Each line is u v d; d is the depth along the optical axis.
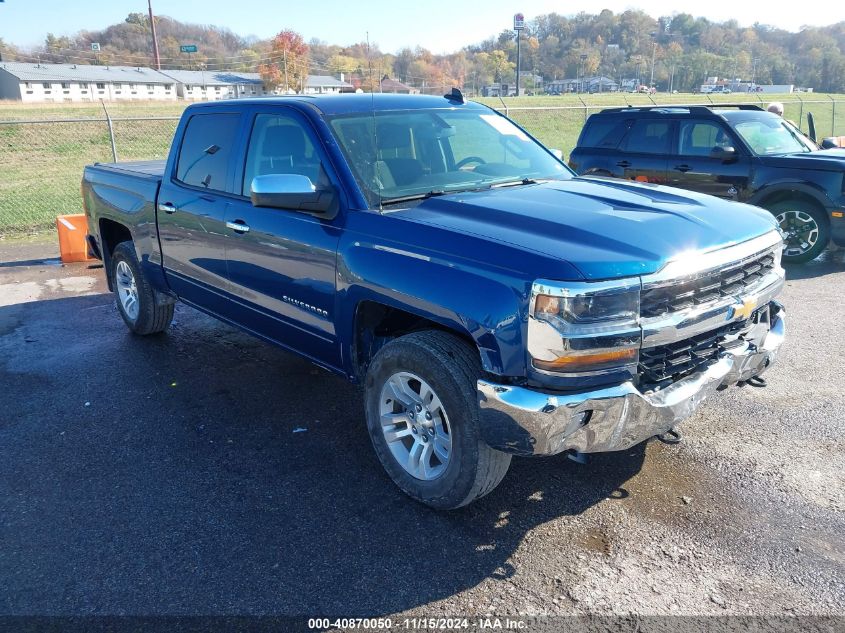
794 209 8.29
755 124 8.91
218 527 3.21
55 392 4.81
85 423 4.32
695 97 54.94
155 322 5.78
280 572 2.89
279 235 3.83
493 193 3.65
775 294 3.54
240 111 4.35
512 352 2.76
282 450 3.95
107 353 5.60
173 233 4.89
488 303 2.80
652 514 3.27
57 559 3.00
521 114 34.22
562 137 29.08
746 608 2.65
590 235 2.91
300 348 4.07
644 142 9.47
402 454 3.42
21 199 15.30
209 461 3.83
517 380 2.80
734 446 3.90
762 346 3.54
